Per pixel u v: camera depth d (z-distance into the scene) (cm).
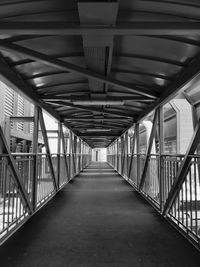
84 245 322
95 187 886
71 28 245
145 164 669
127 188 860
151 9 258
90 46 288
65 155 984
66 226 404
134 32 248
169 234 367
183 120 812
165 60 373
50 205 570
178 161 403
